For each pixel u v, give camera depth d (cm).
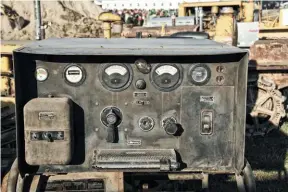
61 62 117
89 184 121
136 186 134
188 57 118
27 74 116
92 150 120
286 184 181
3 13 754
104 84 118
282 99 262
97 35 786
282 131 269
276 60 261
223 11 286
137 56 116
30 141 112
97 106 119
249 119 270
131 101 119
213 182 182
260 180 185
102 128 120
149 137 121
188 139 121
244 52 113
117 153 118
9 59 266
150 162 114
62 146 113
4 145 198
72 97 118
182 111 120
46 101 112
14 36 722
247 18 371
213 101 120
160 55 112
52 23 812
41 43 140
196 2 398
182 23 404
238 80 118
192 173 131
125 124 120
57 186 121
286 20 375
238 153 119
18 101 114
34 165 117
